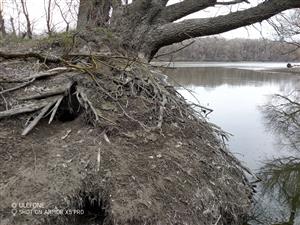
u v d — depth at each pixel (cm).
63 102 541
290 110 1555
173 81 719
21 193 399
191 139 551
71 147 469
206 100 1627
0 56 563
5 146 453
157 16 837
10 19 1089
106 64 604
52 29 870
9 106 502
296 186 721
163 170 470
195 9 845
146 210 414
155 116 556
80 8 920
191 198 452
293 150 948
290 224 574
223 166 549
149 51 829
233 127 1142
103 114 520
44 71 564
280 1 786
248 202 560
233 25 809
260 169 795
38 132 490
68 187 417
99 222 419
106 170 443
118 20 822
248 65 4978
